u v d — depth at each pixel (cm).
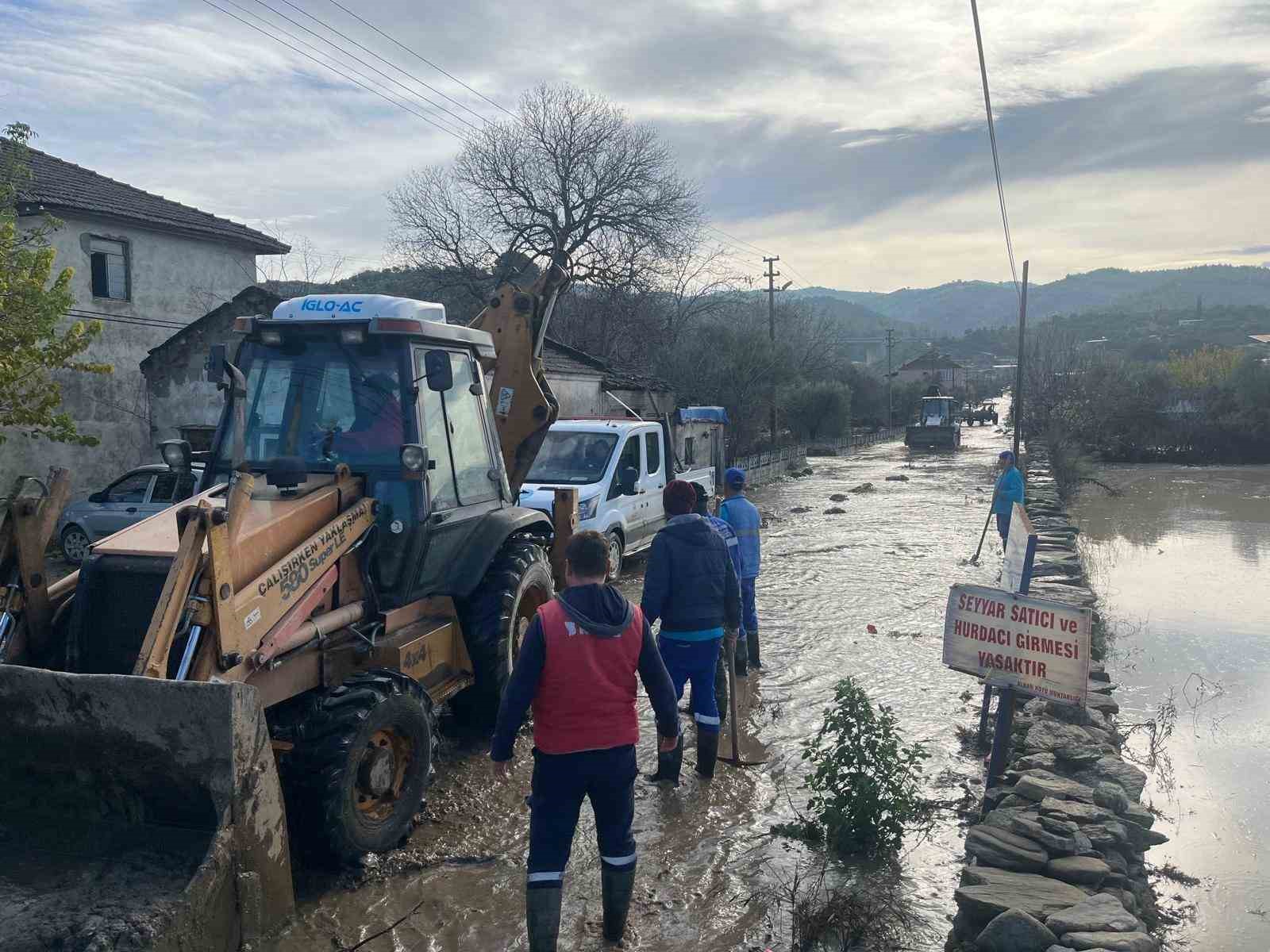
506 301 759
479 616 580
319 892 421
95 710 353
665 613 559
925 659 840
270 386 538
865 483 2759
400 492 516
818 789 489
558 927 359
